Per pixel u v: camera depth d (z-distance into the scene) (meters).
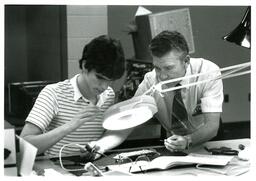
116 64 1.53
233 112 4.34
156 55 1.69
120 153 1.67
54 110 1.73
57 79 3.02
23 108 2.34
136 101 1.48
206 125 1.84
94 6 2.89
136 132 2.41
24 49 3.54
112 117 1.46
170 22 2.55
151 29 2.50
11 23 3.49
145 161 1.52
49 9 3.07
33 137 1.59
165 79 1.75
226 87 4.28
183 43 1.71
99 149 1.64
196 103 1.95
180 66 1.72
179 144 1.67
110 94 1.86
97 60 1.52
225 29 4.11
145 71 2.43
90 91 1.76
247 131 4.15
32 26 3.40
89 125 1.79
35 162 1.56
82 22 2.89
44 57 3.21
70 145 1.75
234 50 4.19
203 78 1.87
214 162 1.45
